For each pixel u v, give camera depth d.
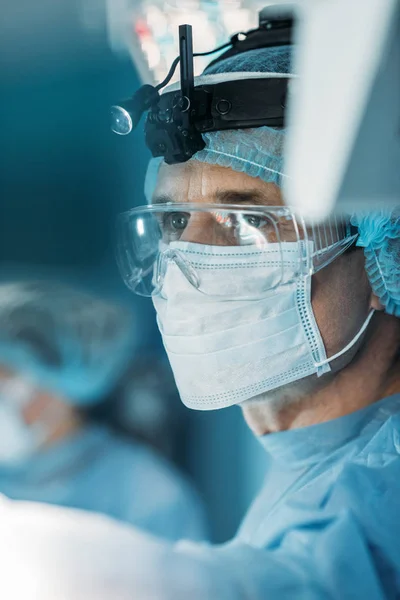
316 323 1.09
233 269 1.10
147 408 2.64
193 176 1.12
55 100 2.99
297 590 0.83
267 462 3.20
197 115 1.08
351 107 0.54
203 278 1.11
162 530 2.26
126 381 2.58
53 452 2.30
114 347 2.40
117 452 2.37
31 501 2.25
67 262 3.13
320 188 0.57
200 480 3.07
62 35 2.52
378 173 0.57
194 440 2.98
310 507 1.01
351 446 1.10
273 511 1.12
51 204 3.11
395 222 1.02
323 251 1.08
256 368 1.11
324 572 0.87
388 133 0.56
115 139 3.00
